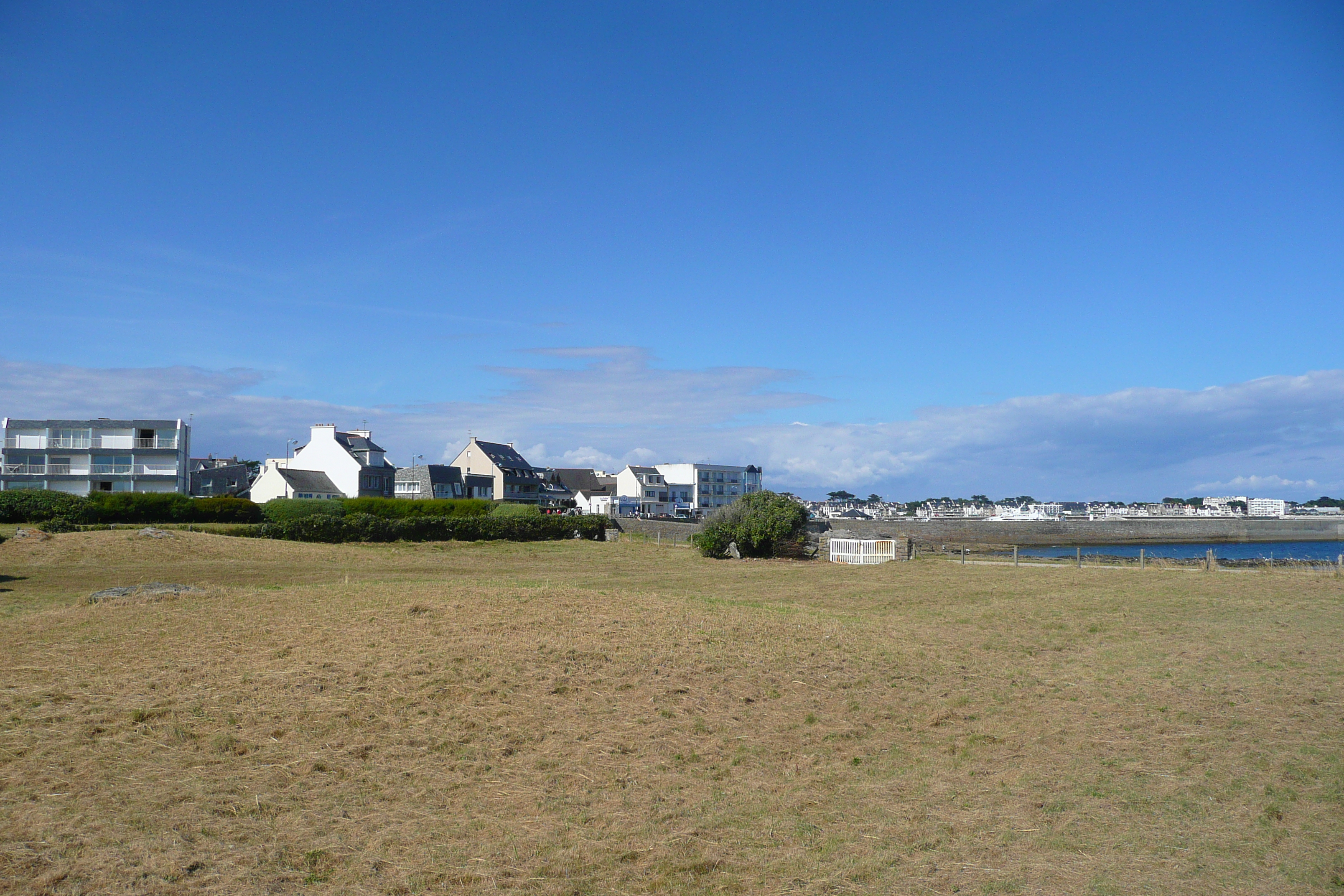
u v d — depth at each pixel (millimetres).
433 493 82812
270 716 8391
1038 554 68938
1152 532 95375
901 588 25234
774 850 6188
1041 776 7879
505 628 12250
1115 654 13883
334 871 5488
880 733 9352
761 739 8867
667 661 11258
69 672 9672
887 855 6078
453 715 8758
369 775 7195
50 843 5500
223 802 6410
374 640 11297
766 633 13422
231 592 14930
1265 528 96625
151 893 4965
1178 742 8859
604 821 6582
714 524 41188
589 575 29578
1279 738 8906
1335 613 19266
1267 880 5660
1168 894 5453
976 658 13367
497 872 5613
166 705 8484
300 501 55438
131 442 65750
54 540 30281
